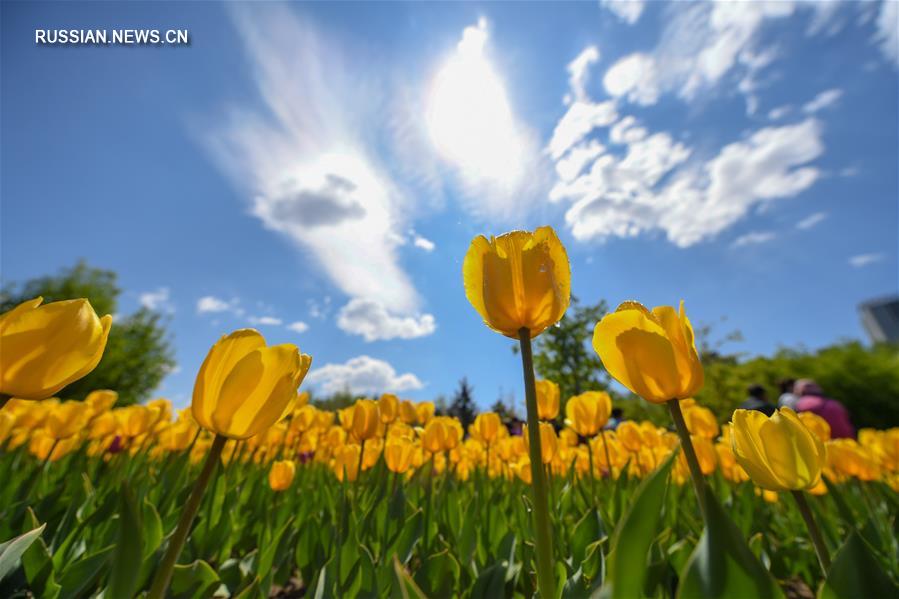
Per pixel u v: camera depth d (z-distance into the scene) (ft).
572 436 2.92
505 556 1.29
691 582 0.42
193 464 2.51
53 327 0.63
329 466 2.81
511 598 1.18
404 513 1.67
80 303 0.66
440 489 1.96
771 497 2.55
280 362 0.65
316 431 3.24
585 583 0.92
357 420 1.86
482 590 1.11
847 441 2.82
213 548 1.51
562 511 1.67
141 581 1.16
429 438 2.00
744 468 0.80
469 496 2.39
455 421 2.41
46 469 2.17
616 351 0.71
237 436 0.62
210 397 0.62
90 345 0.66
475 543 1.47
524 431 1.96
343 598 1.10
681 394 0.66
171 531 1.44
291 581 1.87
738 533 0.43
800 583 2.11
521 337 0.70
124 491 0.55
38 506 1.50
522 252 0.70
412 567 1.73
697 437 2.28
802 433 0.75
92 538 1.37
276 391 0.64
